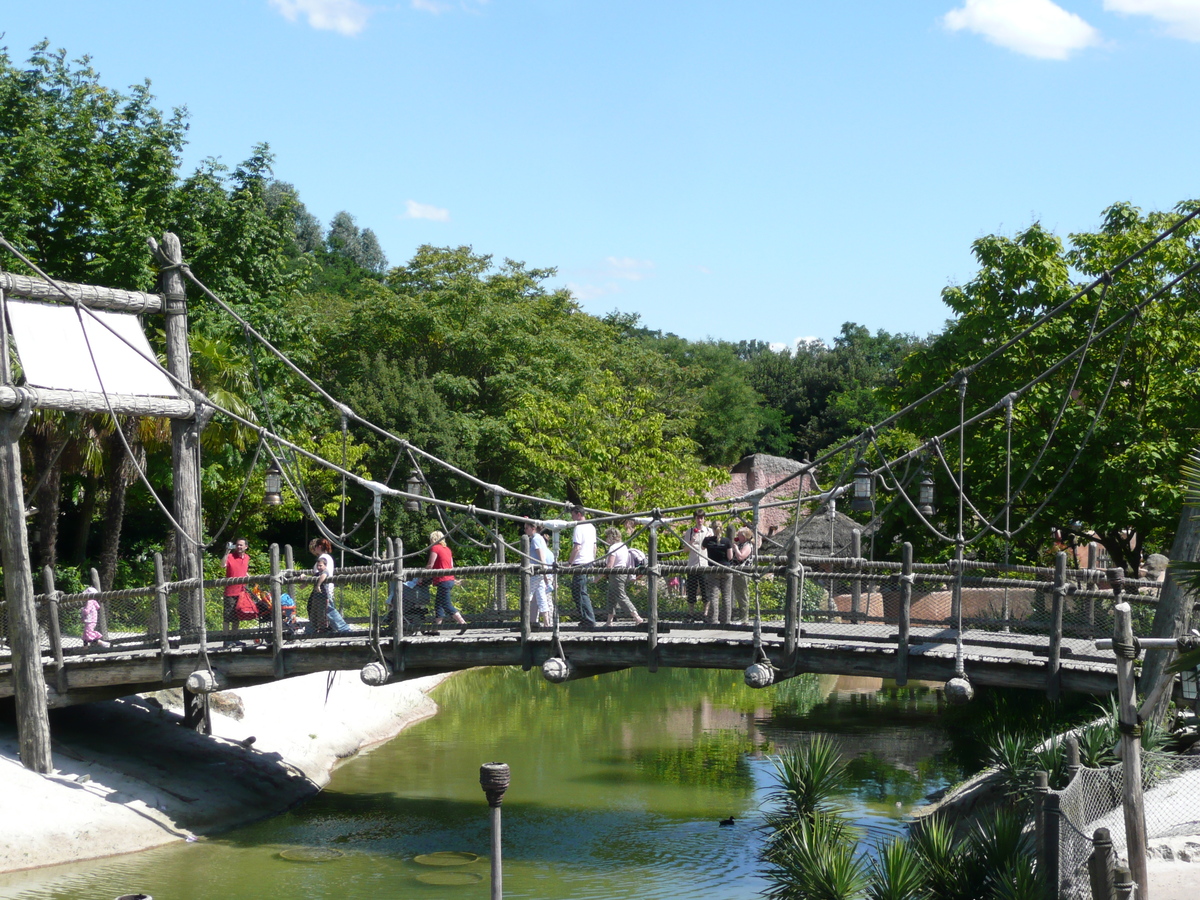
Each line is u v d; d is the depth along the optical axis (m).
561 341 46.47
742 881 14.41
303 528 42.00
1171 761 13.62
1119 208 25.25
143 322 25.66
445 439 39.38
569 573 16.52
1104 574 16.33
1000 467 24.03
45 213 29.05
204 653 17.44
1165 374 23.06
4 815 15.15
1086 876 10.16
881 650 15.56
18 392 16.58
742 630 16.72
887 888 10.73
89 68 30.86
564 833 16.72
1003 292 25.05
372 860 15.38
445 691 29.77
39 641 16.98
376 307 44.03
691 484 36.66
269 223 31.34
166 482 31.92
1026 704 20.70
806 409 79.44
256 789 18.31
